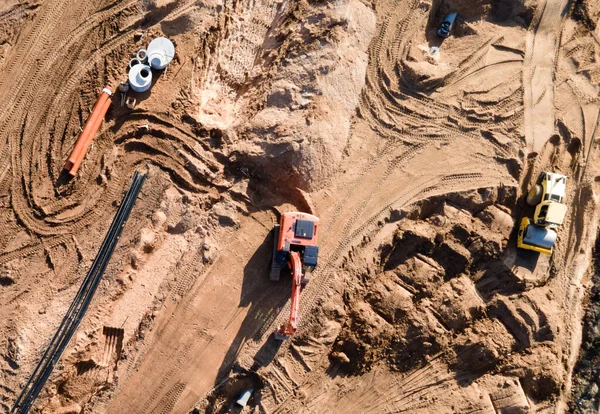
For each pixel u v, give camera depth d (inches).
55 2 959.0
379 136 1042.7
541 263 1071.6
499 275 1063.0
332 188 1002.1
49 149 917.8
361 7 1066.7
